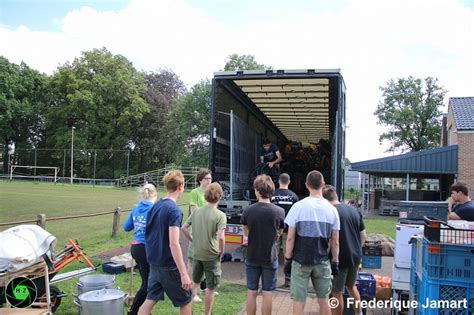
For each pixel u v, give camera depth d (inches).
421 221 228.4
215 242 200.5
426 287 158.4
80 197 1066.1
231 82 366.6
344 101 369.4
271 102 434.3
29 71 2460.6
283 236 293.3
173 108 2159.2
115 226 459.8
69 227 537.6
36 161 2272.4
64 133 2209.6
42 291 191.8
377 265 315.0
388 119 1968.5
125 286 262.1
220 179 365.7
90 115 2190.0
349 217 196.7
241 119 416.8
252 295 192.1
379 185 1416.1
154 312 218.4
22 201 899.4
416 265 181.3
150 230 171.0
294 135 636.1
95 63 2274.9
